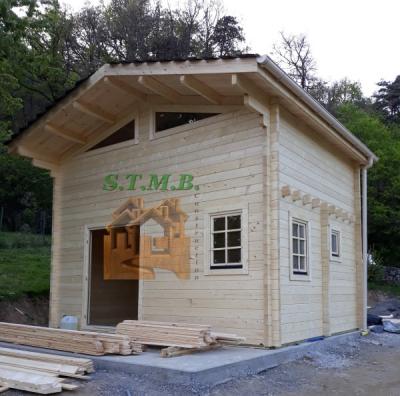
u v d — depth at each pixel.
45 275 15.81
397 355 9.04
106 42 30.44
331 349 9.01
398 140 26.95
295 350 7.83
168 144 9.44
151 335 7.46
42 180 22.72
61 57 22.80
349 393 6.24
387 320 12.35
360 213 11.71
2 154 19.31
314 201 9.28
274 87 7.67
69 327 9.92
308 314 8.85
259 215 7.97
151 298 9.15
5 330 8.34
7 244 20.45
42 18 17.09
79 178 10.98
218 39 34.91
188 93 9.06
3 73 13.88
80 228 10.80
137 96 9.73
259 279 7.83
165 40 31.12
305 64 40.59
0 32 11.64
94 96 9.59
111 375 6.24
